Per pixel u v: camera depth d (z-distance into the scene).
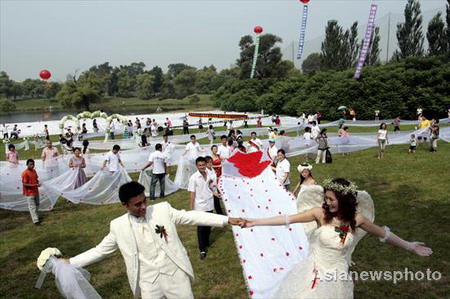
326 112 46.69
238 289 5.95
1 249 8.23
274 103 57.97
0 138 36.53
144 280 3.85
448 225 8.02
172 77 150.12
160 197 11.77
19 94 124.94
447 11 45.47
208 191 7.40
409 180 12.16
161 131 36.28
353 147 18.34
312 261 4.09
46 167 12.41
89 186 11.22
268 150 12.80
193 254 7.35
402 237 7.56
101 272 6.82
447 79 40.62
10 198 10.74
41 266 4.16
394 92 42.16
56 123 51.47
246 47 81.12
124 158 14.84
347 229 3.91
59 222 9.90
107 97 137.62
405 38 50.19
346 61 57.72
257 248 5.61
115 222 3.94
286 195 7.72
